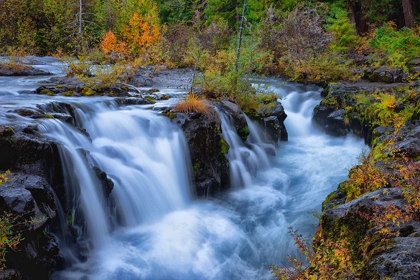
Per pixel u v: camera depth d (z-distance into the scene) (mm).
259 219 7090
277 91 14383
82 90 9789
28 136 5227
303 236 6289
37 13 24750
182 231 6461
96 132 7562
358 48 20500
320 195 8086
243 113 9852
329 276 3592
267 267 5582
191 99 8711
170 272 5387
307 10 20578
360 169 5707
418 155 5785
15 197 4102
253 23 23766
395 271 3012
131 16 22703
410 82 12414
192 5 32094
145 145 7562
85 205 5770
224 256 5848
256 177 9203
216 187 8203
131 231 6359
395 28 26031
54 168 5375
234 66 11094
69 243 5398
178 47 19641
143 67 16047
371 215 4121
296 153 10828
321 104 12672
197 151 7949
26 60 17609
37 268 4254
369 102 10938
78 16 25391
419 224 3709
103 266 5387
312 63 15914
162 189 7203
